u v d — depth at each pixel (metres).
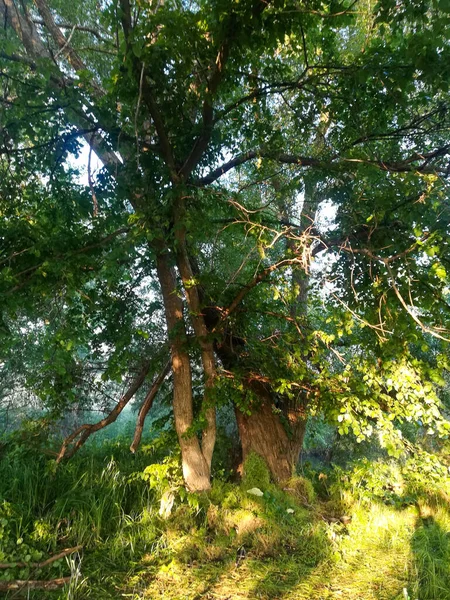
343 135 6.27
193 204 5.78
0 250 4.99
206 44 4.90
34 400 10.05
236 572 4.46
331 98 6.02
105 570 4.43
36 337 7.61
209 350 6.09
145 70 4.93
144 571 4.42
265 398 7.00
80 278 5.17
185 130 5.84
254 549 4.91
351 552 4.86
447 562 4.44
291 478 6.45
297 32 5.48
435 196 4.62
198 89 5.58
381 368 5.56
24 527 4.79
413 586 4.12
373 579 4.31
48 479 5.70
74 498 5.33
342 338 6.64
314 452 10.17
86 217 5.99
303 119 6.50
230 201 5.27
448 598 3.94
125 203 6.44
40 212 6.08
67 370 6.91
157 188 5.61
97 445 8.50
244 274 6.79
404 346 5.18
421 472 6.18
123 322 7.30
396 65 4.95
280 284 5.82
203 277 6.05
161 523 5.21
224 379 6.03
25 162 5.96
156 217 5.03
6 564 4.11
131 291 7.44
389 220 5.36
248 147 6.71
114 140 5.80
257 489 5.80
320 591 4.14
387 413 5.91
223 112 5.75
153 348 7.80
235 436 8.22
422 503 5.96
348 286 5.79
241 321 6.56
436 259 4.70
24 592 3.97
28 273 4.95
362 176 5.33
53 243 5.00
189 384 6.06
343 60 6.14
